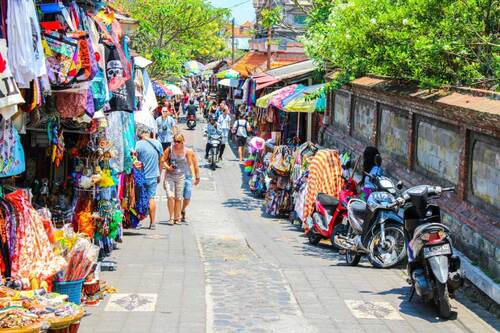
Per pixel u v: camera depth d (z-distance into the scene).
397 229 10.66
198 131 41.28
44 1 7.73
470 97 9.85
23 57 6.36
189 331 7.36
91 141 10.02
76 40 7.71
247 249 12.34
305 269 10.52
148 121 16.03
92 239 10.12
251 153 21.70
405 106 12.93
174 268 10.27
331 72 20.34
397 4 12.71
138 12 35.03
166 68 34.41
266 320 7.81
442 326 7.79
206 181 22.61
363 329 7.62
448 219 10.40
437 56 11.29
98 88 9.05
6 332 5.15
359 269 10.63
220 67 57.22
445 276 7.91
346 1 16.14
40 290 6.25
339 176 13.92
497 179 8.94
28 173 9.73
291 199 16.28
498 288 8.04
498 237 8.52
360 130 17.75
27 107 6.95
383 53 12.43
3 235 6.72
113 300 8.40
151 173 13.68
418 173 12.58
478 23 10.96
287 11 35.41
